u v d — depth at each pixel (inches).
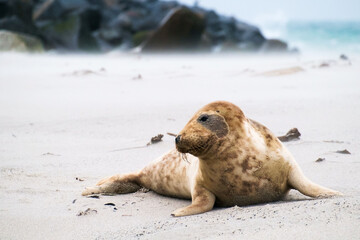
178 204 808.9
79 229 664.4
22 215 731.4
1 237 644.1
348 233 530.0
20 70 3036.4
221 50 5767.7
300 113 1448.1
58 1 6673.2
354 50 7190.0
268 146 736.3
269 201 733.9
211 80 2218.3
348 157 980.6
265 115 1443.2
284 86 1969.7
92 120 1512.1
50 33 5885.8
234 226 604.7
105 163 1066.7
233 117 729.6
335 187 792.9
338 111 1449.3
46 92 2142.0
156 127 1379.2
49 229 668.7
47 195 848.3
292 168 739.4
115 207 775.7
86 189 869.8
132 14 7406.5
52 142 1279.5
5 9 5851.4
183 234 593.6
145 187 907.4
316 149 1058.7
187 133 703.1
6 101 1952.5
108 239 613.6
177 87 2089.1
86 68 3021.7
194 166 799.7
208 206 725.3
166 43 5022.1
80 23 5984.3
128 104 1752.0
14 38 4635.8
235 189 725.3
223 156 716.0
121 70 2822.3
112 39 6550.2
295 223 582.6
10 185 911.0
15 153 1176.2
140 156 1109.7
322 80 2081.7
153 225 655.8
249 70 2439.7
